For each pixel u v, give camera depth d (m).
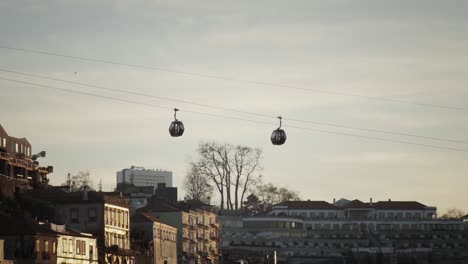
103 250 190.88
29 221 168.88
